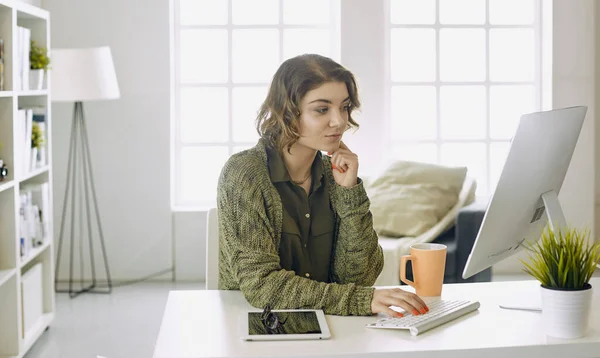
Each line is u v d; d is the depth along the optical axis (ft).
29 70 14.66
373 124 19.88
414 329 6.11
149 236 19.85
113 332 15.39
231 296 7.27
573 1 19.67
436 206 16.93
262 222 6.99
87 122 19.54
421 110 20.33
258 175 7.13
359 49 19.69
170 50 19.58
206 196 20.51
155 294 18.44
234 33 20.20
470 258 6.83
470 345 5.85
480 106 20.39
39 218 15.19
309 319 6.39
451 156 20.44
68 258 19.67
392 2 20.10
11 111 13.08
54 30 19.33
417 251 7.23
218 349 5.81
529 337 6.06
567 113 6.76
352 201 7.30
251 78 20.34
